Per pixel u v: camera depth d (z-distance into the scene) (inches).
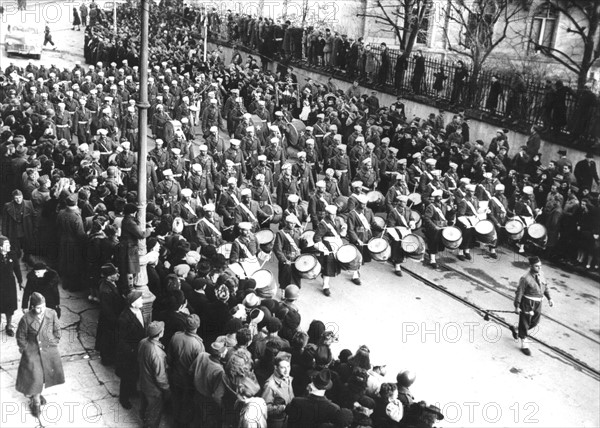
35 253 613.3
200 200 705.6
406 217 696.4
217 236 641.0
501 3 1021.8
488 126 979.9
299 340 393.1
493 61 1047.0
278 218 729.6
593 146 831.1
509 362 530.9
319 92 1187.3
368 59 1213.1
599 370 523.8
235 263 573.6
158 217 613.6
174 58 1444.4
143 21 456.4
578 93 855.1
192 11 1720.0
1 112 981.2
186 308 432.5
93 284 551.8
